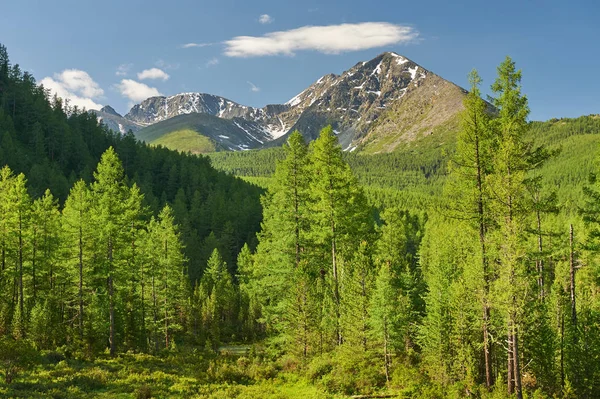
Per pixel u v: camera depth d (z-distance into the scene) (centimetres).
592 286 3894
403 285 4141
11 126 12238
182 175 14575
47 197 4859
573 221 5281
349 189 3075
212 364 3106
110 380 2433
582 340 2672
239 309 7225
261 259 4019
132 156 15375
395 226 5612
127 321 3928
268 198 3766
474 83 2377
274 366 3209
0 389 1811
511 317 1972
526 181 2103
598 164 2597
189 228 10462
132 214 3481
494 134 2345
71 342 3272
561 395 2361
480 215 2289
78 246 3425
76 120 15762
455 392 2227
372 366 2827
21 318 3244
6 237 3934
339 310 3092
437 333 2753
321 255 3328
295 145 3198
